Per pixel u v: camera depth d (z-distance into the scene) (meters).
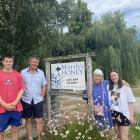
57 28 6.25
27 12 5.34
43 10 5.52
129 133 3.52
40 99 2.72
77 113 2.69
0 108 2.39
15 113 2.43
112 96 2.48
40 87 2.72
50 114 3.09
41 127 2.74
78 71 2.86
